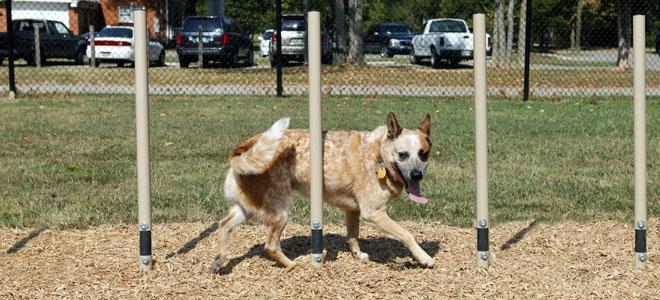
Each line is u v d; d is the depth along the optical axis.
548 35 35.06
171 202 7.57
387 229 5.43
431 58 27.73
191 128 12.29
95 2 43.75
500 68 24.83
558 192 8.09
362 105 15.59
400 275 5.45
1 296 5.02
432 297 5.04
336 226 6.89
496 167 9.33
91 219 6.98
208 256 5.91
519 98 17.06
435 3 43.78
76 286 5.22
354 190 5.43
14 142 10.96
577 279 5.42
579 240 6.44
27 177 8.67
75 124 12.78
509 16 27.58
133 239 6.41
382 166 5.29
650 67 27.70
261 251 6.05
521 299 5.03
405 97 17.14
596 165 9.52
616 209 7.46
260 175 5.27
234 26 29.12
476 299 5.02
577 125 12.84
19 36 27.86
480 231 5.54
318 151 5.24
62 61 31.03
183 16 38.56
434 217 7.18
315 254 5.49
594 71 23.56
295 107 15.17
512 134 11.84
